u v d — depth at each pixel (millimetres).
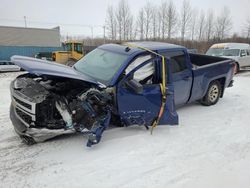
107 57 5043
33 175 3441
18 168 3590
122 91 4375
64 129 4062
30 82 4332
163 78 4699
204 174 3578
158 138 4645
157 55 4844
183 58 5699
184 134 4863
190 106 6734
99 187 3252
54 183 3295
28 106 3875
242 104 7070
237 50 15656
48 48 35938
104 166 3707
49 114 4035
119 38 58375
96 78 4625
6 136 4574
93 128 4133
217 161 3926
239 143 4562
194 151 4223
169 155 4066
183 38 55500
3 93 9086
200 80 6164
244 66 15969
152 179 3441
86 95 4098
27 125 3939
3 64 22516
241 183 3400
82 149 4160
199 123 5473
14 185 3221
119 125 4922
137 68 4590
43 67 3924
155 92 4621
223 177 3516
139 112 4582
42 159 3834
